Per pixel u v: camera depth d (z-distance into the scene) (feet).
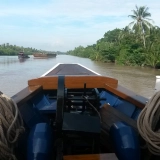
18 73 68.28
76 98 8.14
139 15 138.10
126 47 123.95
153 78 65.36
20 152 7.63
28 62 137.39
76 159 6.45
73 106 8.53
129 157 5.95
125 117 9.65
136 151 6.06
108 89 12.53
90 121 7.07
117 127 6.60
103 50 155.53
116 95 12.07
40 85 12.44
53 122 8.80
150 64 104.47
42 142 6.15
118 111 10.29
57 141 7.28
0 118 6.26
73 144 7.82
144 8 137.39
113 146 6.58
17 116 6.75
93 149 7.21
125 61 121.80
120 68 102.01
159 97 6.54
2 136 6.07
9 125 6.39
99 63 143.64
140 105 9.68
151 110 6.43
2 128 6.17
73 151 7.88
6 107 6.54
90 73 17.37
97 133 6.81
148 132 6.35
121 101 11.78
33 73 68.33
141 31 136.36
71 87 12.30
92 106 7.86
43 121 10.42
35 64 115.55
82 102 8.18
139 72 83.41
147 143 6.62
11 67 93.61
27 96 10.12
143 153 7.38
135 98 10.37
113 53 148.97
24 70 78.84
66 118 7.06
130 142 6.14
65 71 18.25
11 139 6.53
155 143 6.31
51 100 12.80
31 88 11.85
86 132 6.78
